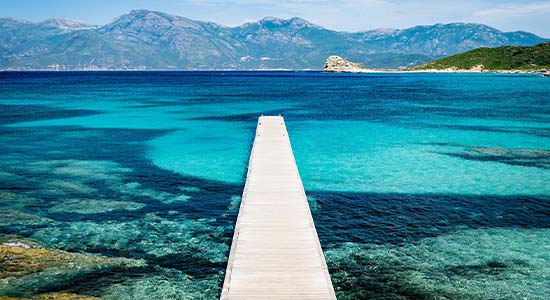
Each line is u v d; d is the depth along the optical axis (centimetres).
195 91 10612
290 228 1596
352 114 5906
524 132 4344
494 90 10056
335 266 1595
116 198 2334
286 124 5025
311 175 2820
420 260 1639
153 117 5597
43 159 3228
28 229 1891
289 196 1945
